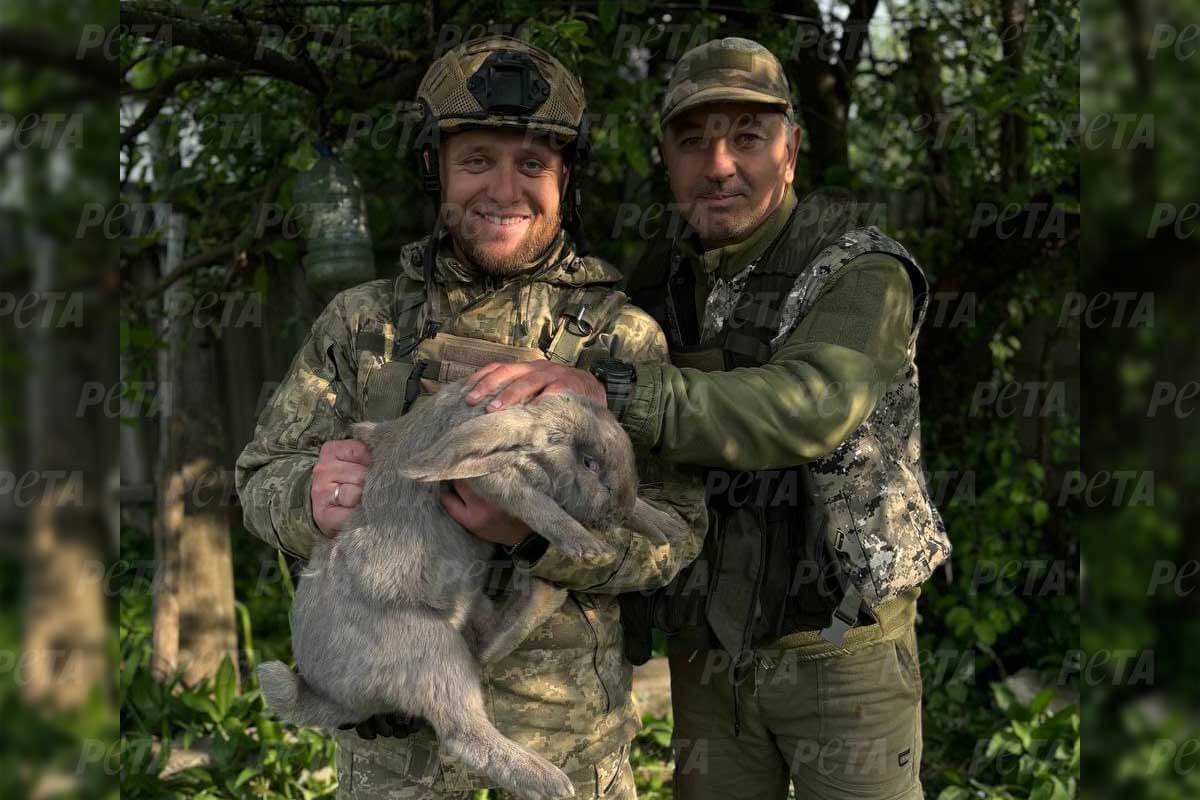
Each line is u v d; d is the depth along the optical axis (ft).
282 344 23.57
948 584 20.61
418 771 8.25
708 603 9.14
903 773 9.68
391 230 20.11
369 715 8.06
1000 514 20.03
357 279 14.47
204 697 16.76
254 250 16.60
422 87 8.78
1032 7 18.13
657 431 7.74
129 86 16.01
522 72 8.24
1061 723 16.02
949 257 20.51
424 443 7.85
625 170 20.66
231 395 24.02
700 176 9.70
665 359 8.84
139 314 17.17
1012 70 16.96
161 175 17.52
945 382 22.02
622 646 8.89
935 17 19.44
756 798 10.28
